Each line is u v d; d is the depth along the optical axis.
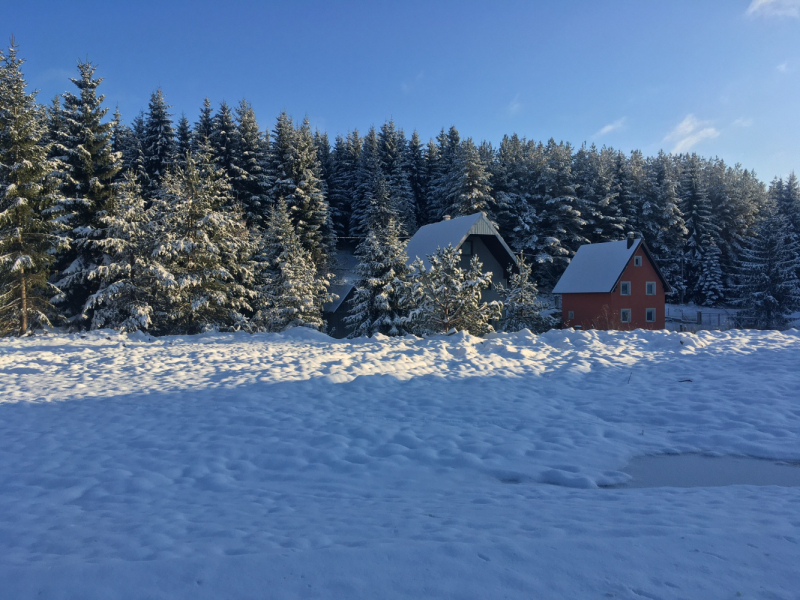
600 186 55.53
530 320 26.66
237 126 45.84
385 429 6.64
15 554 3.20
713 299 57.97
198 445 6.09
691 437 6.24
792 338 14.47
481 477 5.08
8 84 22.12
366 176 61.50
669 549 2.85
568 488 4.67
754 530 3.18
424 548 2.82
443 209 60.25
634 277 38.84
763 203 68.75
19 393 9.14
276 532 3.42
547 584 2.45
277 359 12.59
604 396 8.41
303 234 42.44
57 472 5.24
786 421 6.69
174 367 11.91
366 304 25.94
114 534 3.53
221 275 23.39
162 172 41.84
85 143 27.42
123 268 21.97
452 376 10.17
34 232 22.91
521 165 56.12
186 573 2.58
